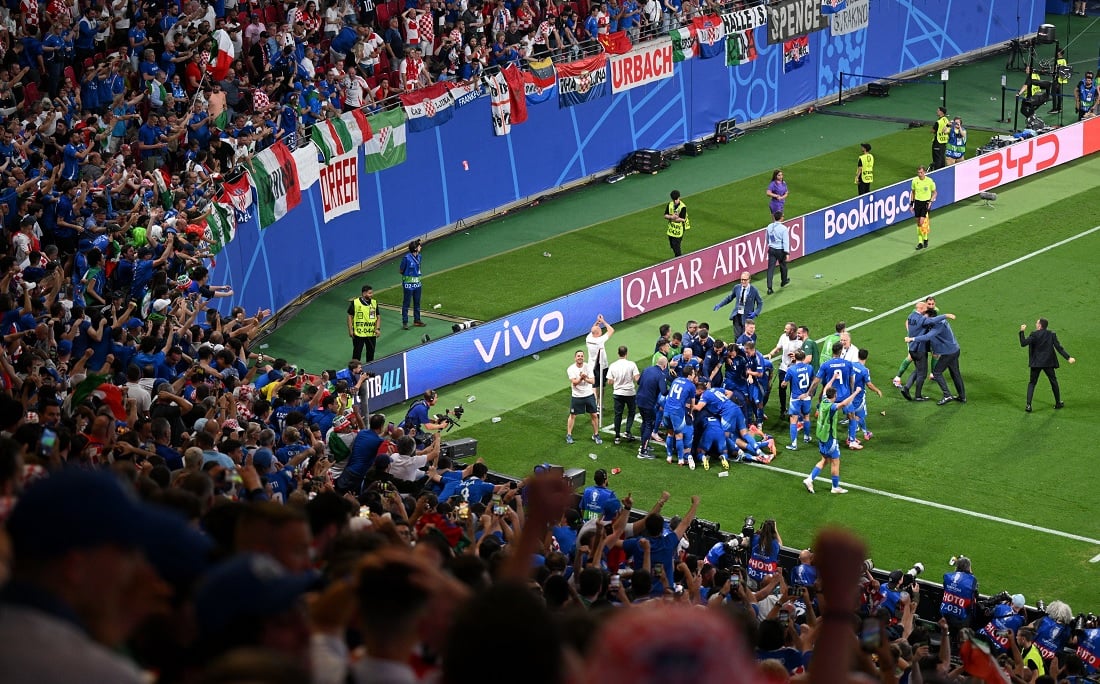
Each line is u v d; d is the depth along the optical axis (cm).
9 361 1773
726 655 250
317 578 513
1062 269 3741
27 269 2186
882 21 5591
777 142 5000
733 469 2673
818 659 322
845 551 325
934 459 2695
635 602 1364
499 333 3134
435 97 3994
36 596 317
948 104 5431
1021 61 6019
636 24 4744
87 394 1528
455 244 4053
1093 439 2761
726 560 2058
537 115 4359
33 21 2997
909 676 1274
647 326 3400
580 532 1711
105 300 2247
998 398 2955
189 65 3294
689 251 3966
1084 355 3175
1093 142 4781
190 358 2102
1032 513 2488
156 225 2539
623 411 2905
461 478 1959
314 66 3794
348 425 2173
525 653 308
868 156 4141
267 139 3431
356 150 3728
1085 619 1872
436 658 525
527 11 4444
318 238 3612
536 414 2927
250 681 282
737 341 2825
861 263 3822
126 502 330
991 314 3441
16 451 602
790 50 5222
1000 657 1652
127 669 299
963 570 1986
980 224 4122
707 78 4938
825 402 2531
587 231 4153
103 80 2997
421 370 2977
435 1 4181
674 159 4844
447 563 675
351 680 399
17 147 2572
